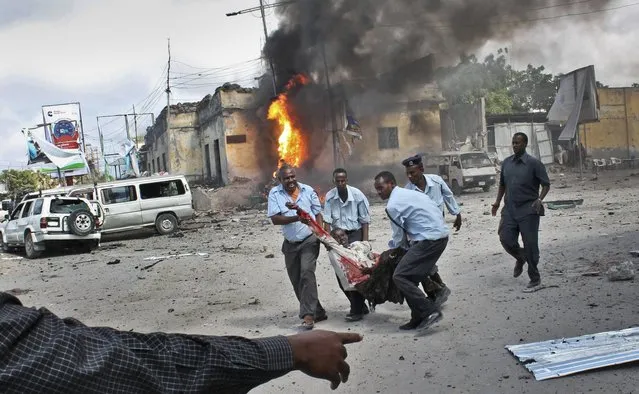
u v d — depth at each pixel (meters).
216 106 31.47
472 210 17.02
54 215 15.23
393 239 5.73
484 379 3.98
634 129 38.47
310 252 6.04
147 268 11.07
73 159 26.28
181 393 0.90
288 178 6.15
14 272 12.54
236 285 8.70
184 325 6.42
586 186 22.72
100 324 6.79
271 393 4.14
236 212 25.80
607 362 3.92
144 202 18.66
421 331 5.27
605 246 8.28
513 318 5.33
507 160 6.65
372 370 4.39
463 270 8.04
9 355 0.82
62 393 0.82
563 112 29.31
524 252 6.47
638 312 5.04
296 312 6.72
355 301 6.02
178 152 35.72
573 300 5.68
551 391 3.67
